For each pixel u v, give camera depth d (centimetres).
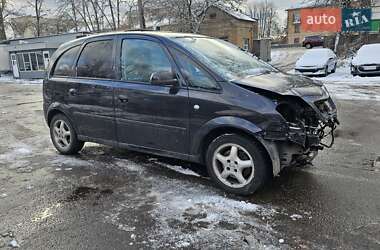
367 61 1602
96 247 286
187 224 318
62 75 515
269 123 338
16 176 453
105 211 347
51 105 530
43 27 3919
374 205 343
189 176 431
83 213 345
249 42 3859
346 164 460
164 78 384
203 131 375
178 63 392
